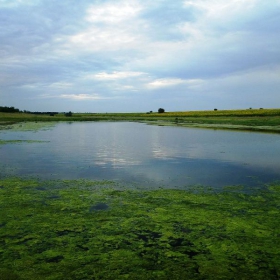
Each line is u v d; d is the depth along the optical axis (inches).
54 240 279.0
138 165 646.5
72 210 359.3
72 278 218.7
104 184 484.7
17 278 217.9
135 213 350.0
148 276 222.1
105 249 262.4
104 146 971.9
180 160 706.8
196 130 1708.9
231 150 872.3
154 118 3833.7
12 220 327.0
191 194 429.4
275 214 348.2
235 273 226.5
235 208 369.1
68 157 746.2
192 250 261.4
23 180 508.1
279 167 622.5
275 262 241.4
